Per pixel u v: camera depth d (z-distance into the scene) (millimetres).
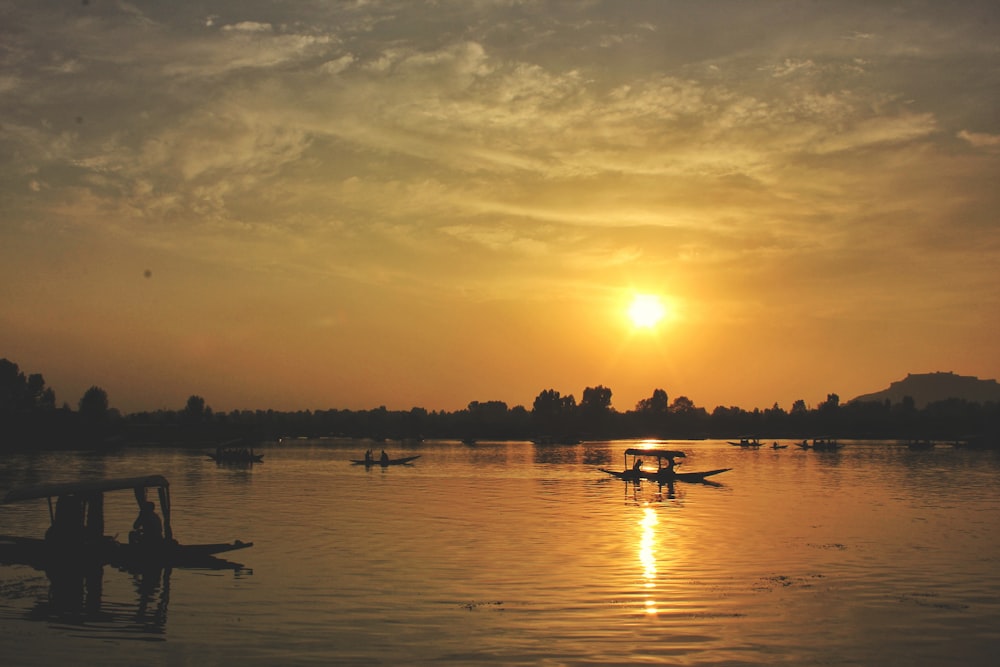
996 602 29203
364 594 30219
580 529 47656
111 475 95875
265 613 27578
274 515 54969
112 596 30078
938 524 50375
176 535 45188
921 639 24844
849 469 112500
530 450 191375
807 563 36469
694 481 88438
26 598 29844
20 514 54938
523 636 24859
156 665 22391
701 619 26812
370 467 116562
